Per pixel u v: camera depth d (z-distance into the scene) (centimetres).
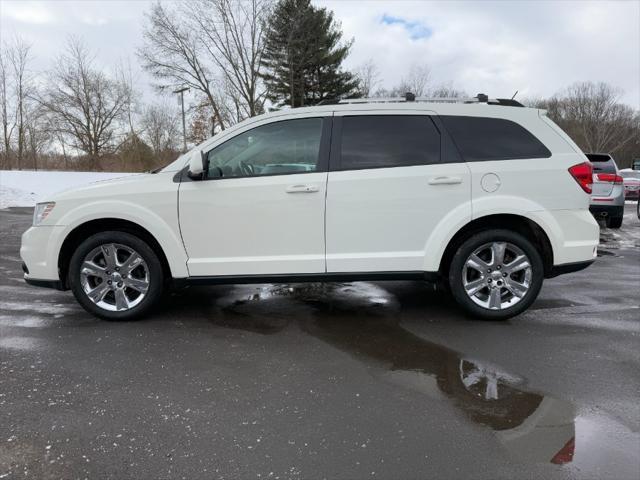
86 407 274
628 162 7444
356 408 274
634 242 905
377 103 415
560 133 416
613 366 330
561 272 415
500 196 400
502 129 411
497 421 260
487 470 219
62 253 414
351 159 404
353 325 413
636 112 7394
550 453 231
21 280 567
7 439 242
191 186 400
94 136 3631
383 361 339
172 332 395
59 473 217
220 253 406
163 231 401
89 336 386
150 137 3759
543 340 378
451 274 415
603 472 217
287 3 3231
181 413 269
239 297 499
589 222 411
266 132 408
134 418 263
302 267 405
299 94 3647
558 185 404
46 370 322
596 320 427
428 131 408
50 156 3578
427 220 402
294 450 234
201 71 3066
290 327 408
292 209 399
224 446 238
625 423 257
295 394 291
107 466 222
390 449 235
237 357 346
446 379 311
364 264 405
